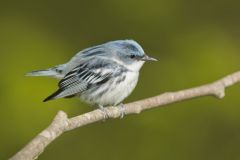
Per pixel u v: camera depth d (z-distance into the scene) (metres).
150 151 14.16
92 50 12.08
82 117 9.00
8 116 13.75
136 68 11.88
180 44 15.27
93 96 11.81
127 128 14.23
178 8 15.78
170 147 14.15
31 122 13.74
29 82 14.01
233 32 16.23
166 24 15.66
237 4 16.38
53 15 15.62
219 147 14.41
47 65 14.45
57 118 8.38
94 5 15.79
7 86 13.99
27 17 15.37
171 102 10.22
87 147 14.23
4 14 15.23
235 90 14.48
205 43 15.24
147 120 14.18
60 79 12.17
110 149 14.23
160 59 15.13
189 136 14.20
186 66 14.85
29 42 14.70
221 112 14.37
